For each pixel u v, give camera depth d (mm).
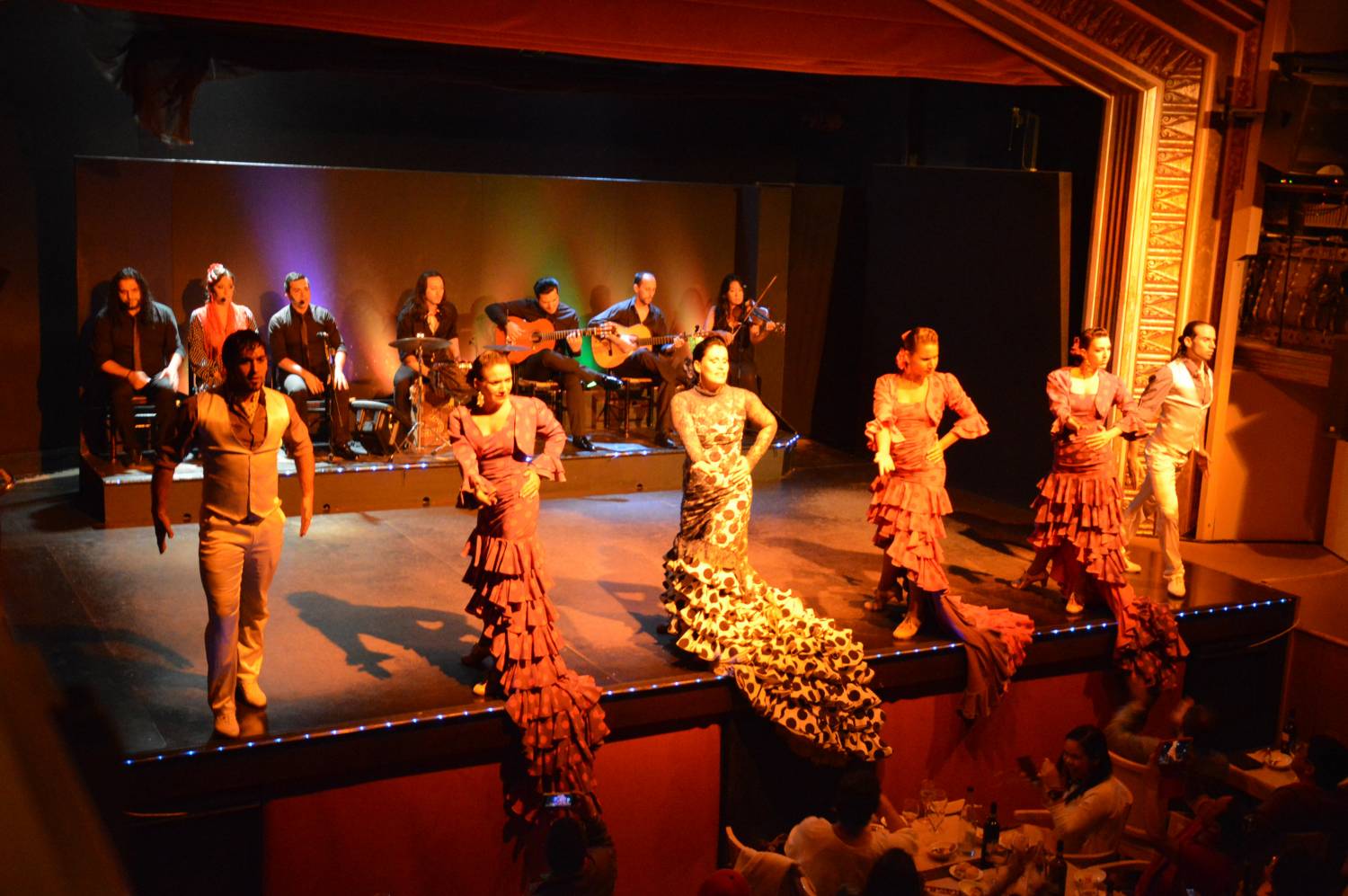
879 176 10359
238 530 5125
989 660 6559
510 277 10102
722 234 10812
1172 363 7289
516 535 5555
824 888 5141
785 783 6320
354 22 6648
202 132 9438
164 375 8227
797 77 10500
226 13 6395
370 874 5512
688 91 10164
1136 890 5316
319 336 8820
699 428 6164
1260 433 8781
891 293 10359
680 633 6191
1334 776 5508
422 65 9094
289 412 5223
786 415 11164
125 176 8664
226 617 5125
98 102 8992
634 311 9734
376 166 10117
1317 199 8578
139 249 8789
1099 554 6930
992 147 9875
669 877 6203
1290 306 8508
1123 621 6961
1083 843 5746
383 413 8875
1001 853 5562
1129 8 7816
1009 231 9125
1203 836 5148
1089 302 8555
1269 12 8008
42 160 8836
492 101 10445
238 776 5133
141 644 6105
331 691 5652
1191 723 6746
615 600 7023
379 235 9578
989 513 9188
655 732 6016
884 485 6703
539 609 5617
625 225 10430
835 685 6102
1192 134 8180
